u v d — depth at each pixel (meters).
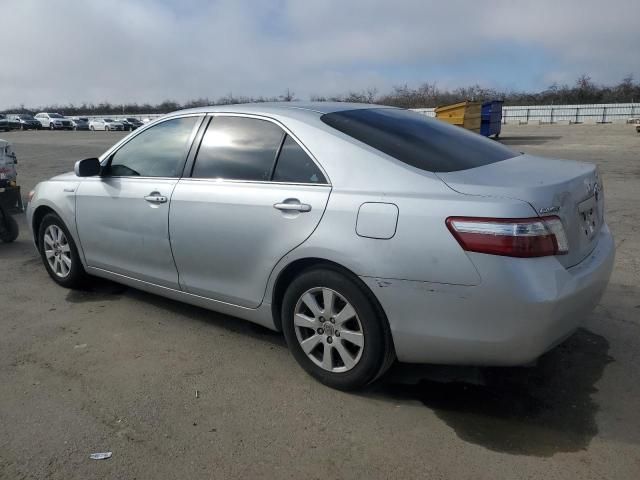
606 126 36.66
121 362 3.60
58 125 54.16
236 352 3.72
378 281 2.86
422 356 2.90
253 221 3.36
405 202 2.82
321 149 3.21
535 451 2.65
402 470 2.53
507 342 2.65
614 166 13.47
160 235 3.91
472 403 3.08
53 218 4.86
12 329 4.14
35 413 3.01
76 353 3.73
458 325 2.73
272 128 3.48
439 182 2.84
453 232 2.68
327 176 3.13
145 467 2.57
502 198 2.66
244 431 2.84
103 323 4.22
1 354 3.73
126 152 4.33
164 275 4.00
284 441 2.75
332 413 2.99
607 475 2.48
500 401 3.09
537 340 2.65
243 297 3.55
